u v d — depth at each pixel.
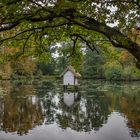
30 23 9.29
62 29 10.08
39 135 20.50
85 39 10.77
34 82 86.44
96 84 80.19
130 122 24.31
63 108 34.16
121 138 19.25
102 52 11.98
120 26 9.21
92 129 22.23
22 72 87.31
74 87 65.44
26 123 24.91
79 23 8.02
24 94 50.28
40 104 37.41
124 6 8.79
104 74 107.19
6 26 8.17
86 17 8.01
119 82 89.12
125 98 43.09
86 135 20.38
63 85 66.62
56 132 21.41
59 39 10.62
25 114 29.53
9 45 10.42
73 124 24.39
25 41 10.53
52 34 10.45
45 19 8.16
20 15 7.90
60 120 26.31
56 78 104.44
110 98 43.81
